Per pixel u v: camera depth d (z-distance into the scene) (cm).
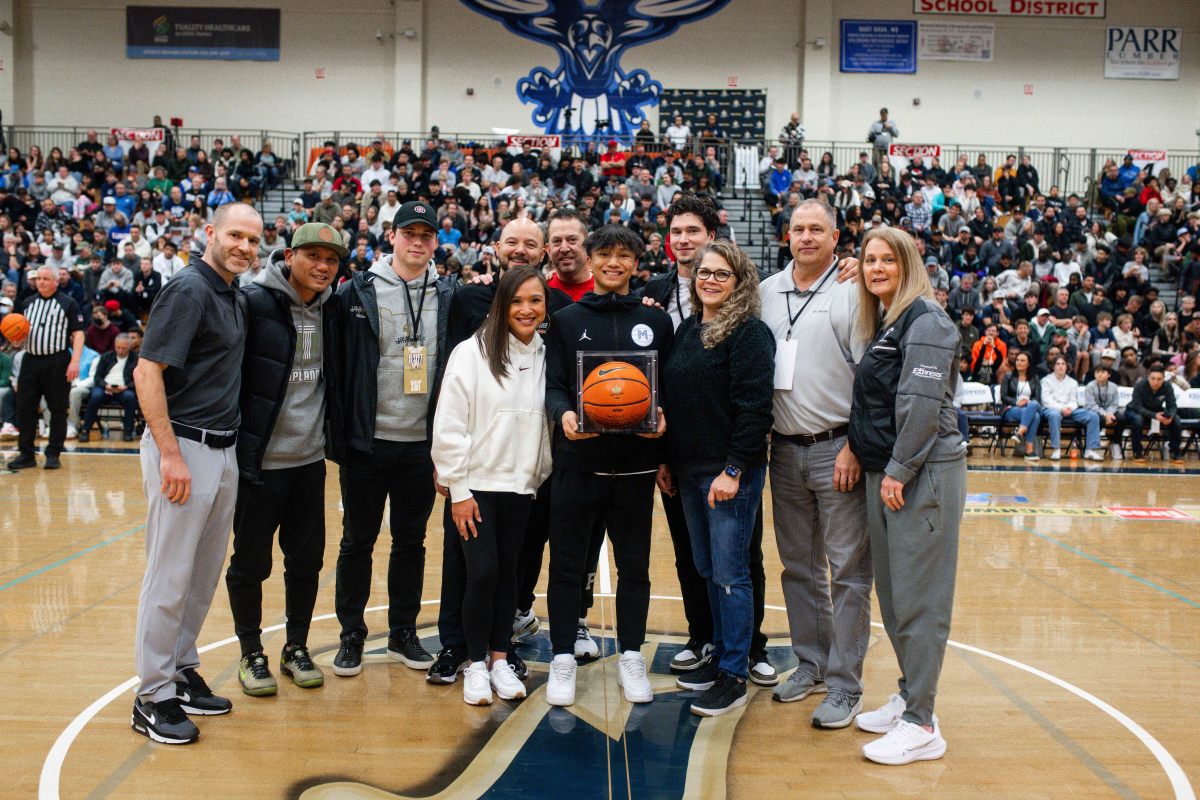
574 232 414
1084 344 1227
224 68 1891
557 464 354
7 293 1097
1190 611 489
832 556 341
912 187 1655
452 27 1888
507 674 353
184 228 1439
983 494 869
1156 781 295
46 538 612
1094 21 1903
